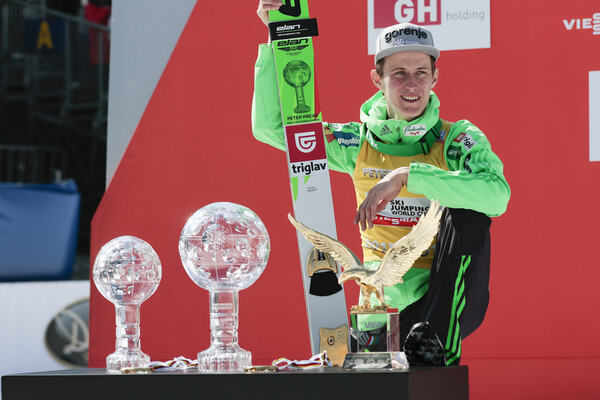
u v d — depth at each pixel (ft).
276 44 26.73
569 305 37.88
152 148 41.86
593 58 38.09
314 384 15.65
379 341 17.70
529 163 38.47
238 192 41.24
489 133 38.91
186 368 19.80
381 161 28.04
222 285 19.07
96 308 41.68
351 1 40.34
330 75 40.50
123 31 41.96
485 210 23.93
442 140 27.48
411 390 15.31
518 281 38.37
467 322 25.22
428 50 25.95
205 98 41.60
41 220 63.72
